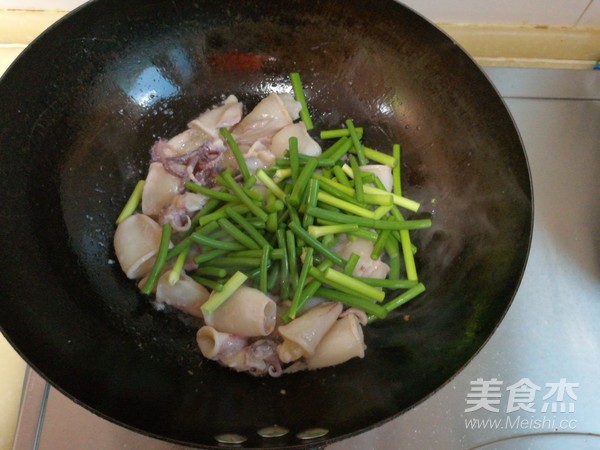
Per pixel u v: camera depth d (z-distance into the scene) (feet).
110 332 1.01
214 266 1.10
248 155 1.19
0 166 0.95
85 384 0.89
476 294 1.01
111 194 1.15
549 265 1.16
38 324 0.90
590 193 1.23
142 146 1.19
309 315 1.04
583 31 1.32
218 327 1.05
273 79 1.25
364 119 1.24
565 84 1.32
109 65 1.11
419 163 1.19
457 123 1.12
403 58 1.14
